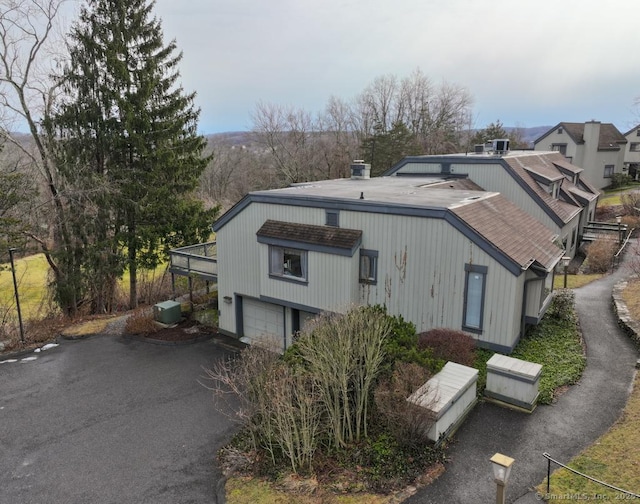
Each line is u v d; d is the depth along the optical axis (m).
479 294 11.20
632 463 7.25
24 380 13.31
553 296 14.04
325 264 13.19
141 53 21.66
